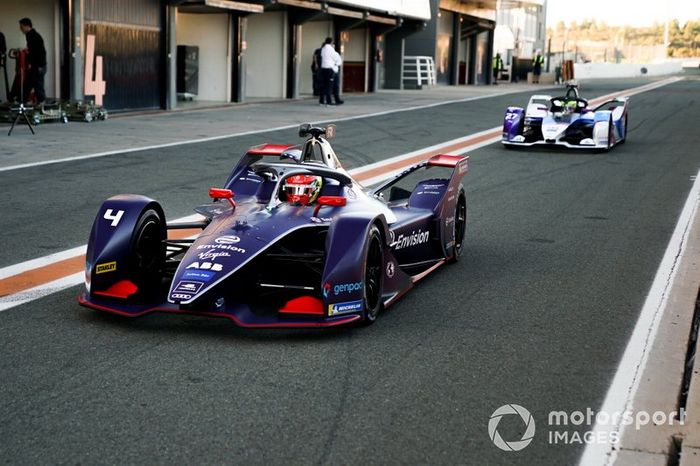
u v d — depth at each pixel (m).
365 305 5.84
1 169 12.52
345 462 3.92
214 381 4.84
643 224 10.02
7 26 20.19
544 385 4.95
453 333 5.87
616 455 4.11
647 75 77.56
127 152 14.80
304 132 7.05
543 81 53.94
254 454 3.97
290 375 4.97
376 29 36.25
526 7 69.25
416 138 19.00
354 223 5.82
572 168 14.79
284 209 6.21
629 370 5.23
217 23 27.20
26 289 6.65
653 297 6.91
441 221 7.64
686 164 15.49
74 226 8.98
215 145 16.30
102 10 20.98
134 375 4.90
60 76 20.17
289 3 27.28
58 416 4.32
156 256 6.27
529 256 8.35
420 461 3.96
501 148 17.58
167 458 3.90
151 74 23.08
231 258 5.55
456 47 46.06
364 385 4.85
